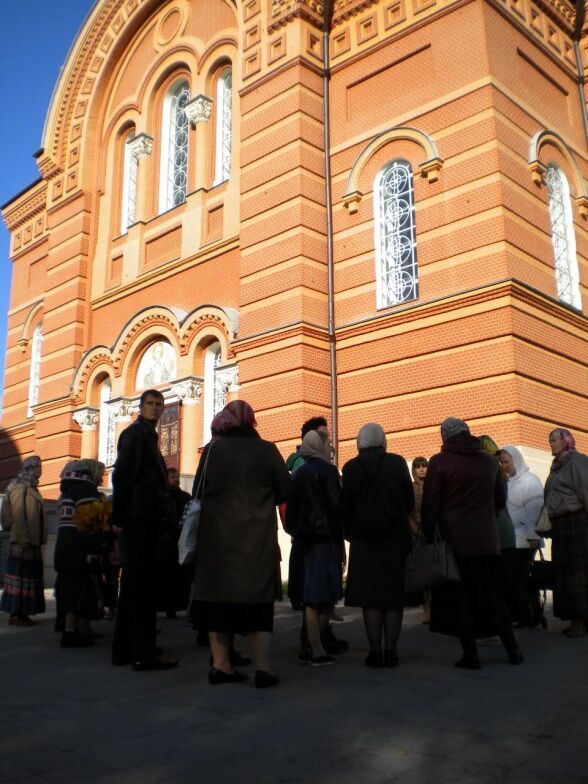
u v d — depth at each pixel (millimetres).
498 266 13016
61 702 4906
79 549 7508
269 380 14945
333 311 15305
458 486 5832
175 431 17453
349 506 6176
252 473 5492
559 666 5730
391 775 3354
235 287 17062
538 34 15938
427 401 13516
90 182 21953
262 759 3617
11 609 8891
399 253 14781
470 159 13812
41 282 25172
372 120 15609
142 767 3541
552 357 13422
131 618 6207
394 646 5957
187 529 5828
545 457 12570
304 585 6234
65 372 20875
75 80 22641
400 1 15625
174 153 20375
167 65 20453
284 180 15688
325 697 4871
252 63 17109
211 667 5547
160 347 18672
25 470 9227
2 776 3432
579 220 15781
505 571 7820
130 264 20078
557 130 15742
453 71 14406
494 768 3402
